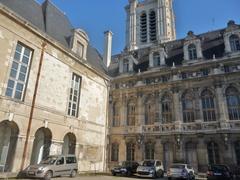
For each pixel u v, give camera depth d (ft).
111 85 108.99
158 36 164.76
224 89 82.38
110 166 95.91
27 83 56.39
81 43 79.92
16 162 50.03
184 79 89.92
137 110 98.43
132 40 175.63
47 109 60.54
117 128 101.65
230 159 73.97
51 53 65.26
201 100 86.38
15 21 55.16
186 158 82.84
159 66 99.71
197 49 92.22
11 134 52.75
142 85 99.71
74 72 74.08
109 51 124.98
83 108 75.77
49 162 52.01
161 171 74.59
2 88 49.70
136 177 70.64
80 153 70.95
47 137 61.82
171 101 92.02
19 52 56.18
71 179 51.34
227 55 84.69
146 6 180.75
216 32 99.66
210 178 61.16
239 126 76.33
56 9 83.97
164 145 88.69
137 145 93.45
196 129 83.30
